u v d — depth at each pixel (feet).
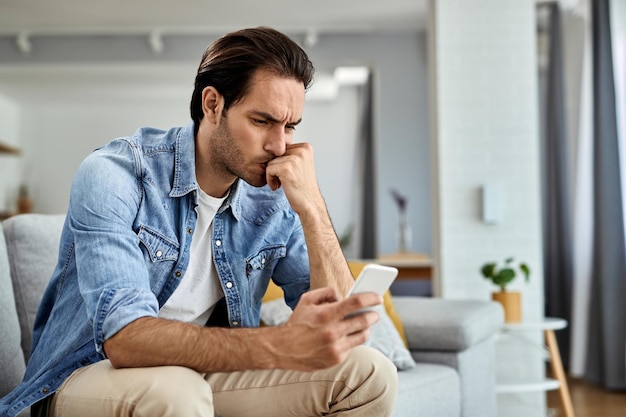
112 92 26.27
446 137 13.67
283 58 4.70
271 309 7.89
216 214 5.16
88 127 28.45
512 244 13.51
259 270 5.37
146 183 4.77
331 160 27.66
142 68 21.61
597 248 14.78
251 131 4.74
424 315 8.73
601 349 14.58
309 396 4.69
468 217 13.57
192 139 4.99
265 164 4.96
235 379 4.87
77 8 18.61
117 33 20.51
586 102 15.60
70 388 4.30
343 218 27.53
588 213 15.67
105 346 4.10
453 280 13.48
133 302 4.13
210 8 18.72
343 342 3.98
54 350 4.65
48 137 28.40
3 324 5.43
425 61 20.43
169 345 4.01
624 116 14.56
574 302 15.96
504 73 13.75
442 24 13.84
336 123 27.76
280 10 18.92
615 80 14.67
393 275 3.97
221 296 5.20
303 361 3.97
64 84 24.76
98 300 4.14
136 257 4.38
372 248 24.08
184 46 20.52
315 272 5.14
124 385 4.03
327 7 18.72
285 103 4.72
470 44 13.80
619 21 14.56
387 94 20.40
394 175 20.22
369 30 20.40
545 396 12.91
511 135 13.66
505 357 13.15
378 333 7.98
